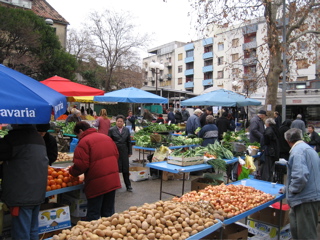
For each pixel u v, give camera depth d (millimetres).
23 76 3443
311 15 14250
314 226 3529
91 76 33344
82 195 4586
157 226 2822
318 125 18359
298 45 13984
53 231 3896
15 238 3152
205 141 7945
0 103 2559
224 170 5828
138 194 6684
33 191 3170
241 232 3705
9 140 3158
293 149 3695
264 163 7035
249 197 3914
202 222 3014
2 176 3225
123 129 6742
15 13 19516
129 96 11062
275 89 13148
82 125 4211
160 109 29422
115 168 4191
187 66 60125
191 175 8914
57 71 22281
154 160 7996
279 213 4242
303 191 3512
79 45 33625
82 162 3912
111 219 2857
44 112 2754
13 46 19547
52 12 30094
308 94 18297
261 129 8375
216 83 50125
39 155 3260
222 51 48344
